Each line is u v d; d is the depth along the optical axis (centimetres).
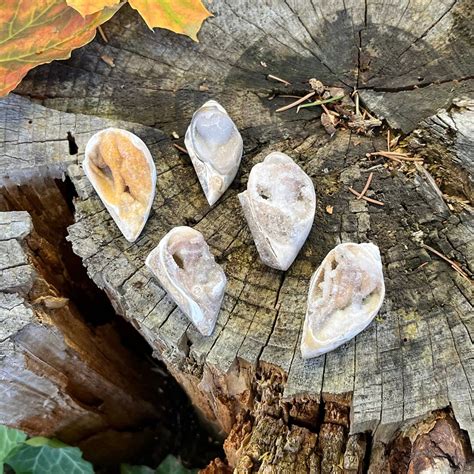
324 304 28
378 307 28
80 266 37
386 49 35
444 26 35
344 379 28
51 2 32
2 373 31
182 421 44
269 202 29
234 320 29
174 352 30
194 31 32
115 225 31
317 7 36
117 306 34
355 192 32
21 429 36
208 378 31
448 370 28
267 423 29
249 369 29
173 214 31
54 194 34
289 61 35
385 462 28
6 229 30
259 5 36
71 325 34
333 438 28
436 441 27
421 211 31
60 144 33
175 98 34
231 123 31
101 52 35
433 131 32
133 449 44
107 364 38
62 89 34
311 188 30
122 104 34
